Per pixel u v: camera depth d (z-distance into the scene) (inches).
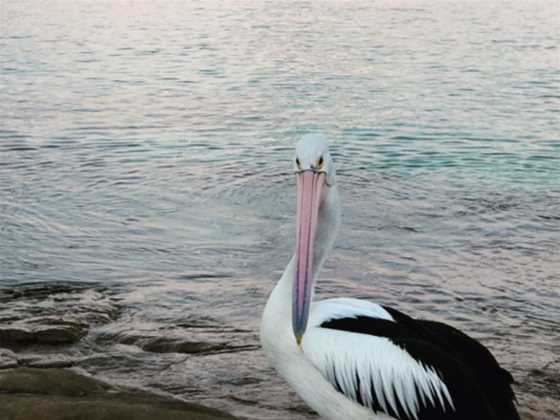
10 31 1440.7
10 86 959.0
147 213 548.7
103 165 652.1
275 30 1502.2
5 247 489.4
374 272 455.5
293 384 243.0
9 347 362.9
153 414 260.5
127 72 1061.8
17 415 258.4
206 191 592.4
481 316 403.5
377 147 714.2
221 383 333.4
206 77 1034.1
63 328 373.1
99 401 267.6
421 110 855.1
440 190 596.7
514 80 1025.5
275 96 922.1
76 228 521.0
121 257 478.6
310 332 234.1
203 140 730.2
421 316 401.7
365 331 231.5
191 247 493.4
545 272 458.3
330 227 244.4
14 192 585.6
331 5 1991.9
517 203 570.6
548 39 1389.0
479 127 783.1
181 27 1537.9
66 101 880.9
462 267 464.4
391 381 223.8
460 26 1572.3
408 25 1589.6
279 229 522.9
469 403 217.2
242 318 398.3
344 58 1186.6
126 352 359.9
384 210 552.7
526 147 713.6
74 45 1288.1
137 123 788.6
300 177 233.3
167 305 412.5
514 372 342.6
